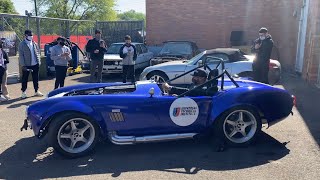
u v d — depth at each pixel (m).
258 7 17.91
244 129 5.19
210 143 5.36
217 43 18.78
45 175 4.23
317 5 11.15
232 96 5.06
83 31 22.41
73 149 4.76
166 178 4.11
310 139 5.58
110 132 4.87
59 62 9.12
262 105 5.18
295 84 11.74
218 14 18.53
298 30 14.93
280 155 4.85
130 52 10.62
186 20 18.88
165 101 4.91
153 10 19.11
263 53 8.20
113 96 4.85
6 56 8.97
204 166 4.46
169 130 5.03
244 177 4.11
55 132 4.59
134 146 5.26
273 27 17.67
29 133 6.04
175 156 4.83
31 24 18.88
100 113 4.74
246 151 5.02
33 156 4.90
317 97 9.32
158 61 12.48
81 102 4.71
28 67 9.24
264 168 4.39
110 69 13.40
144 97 4.88
